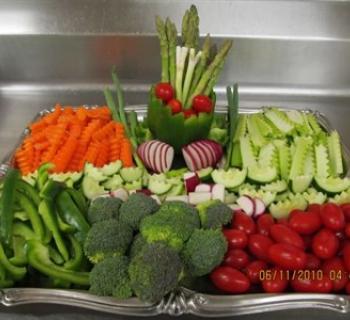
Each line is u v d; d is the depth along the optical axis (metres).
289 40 1.33
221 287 0.77
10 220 0.80
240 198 0.91
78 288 0.77
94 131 1.12
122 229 0.78
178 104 1.06
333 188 0.95
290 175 1.02
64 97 1.42
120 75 1.42
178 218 0.78
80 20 1.35
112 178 1.00
